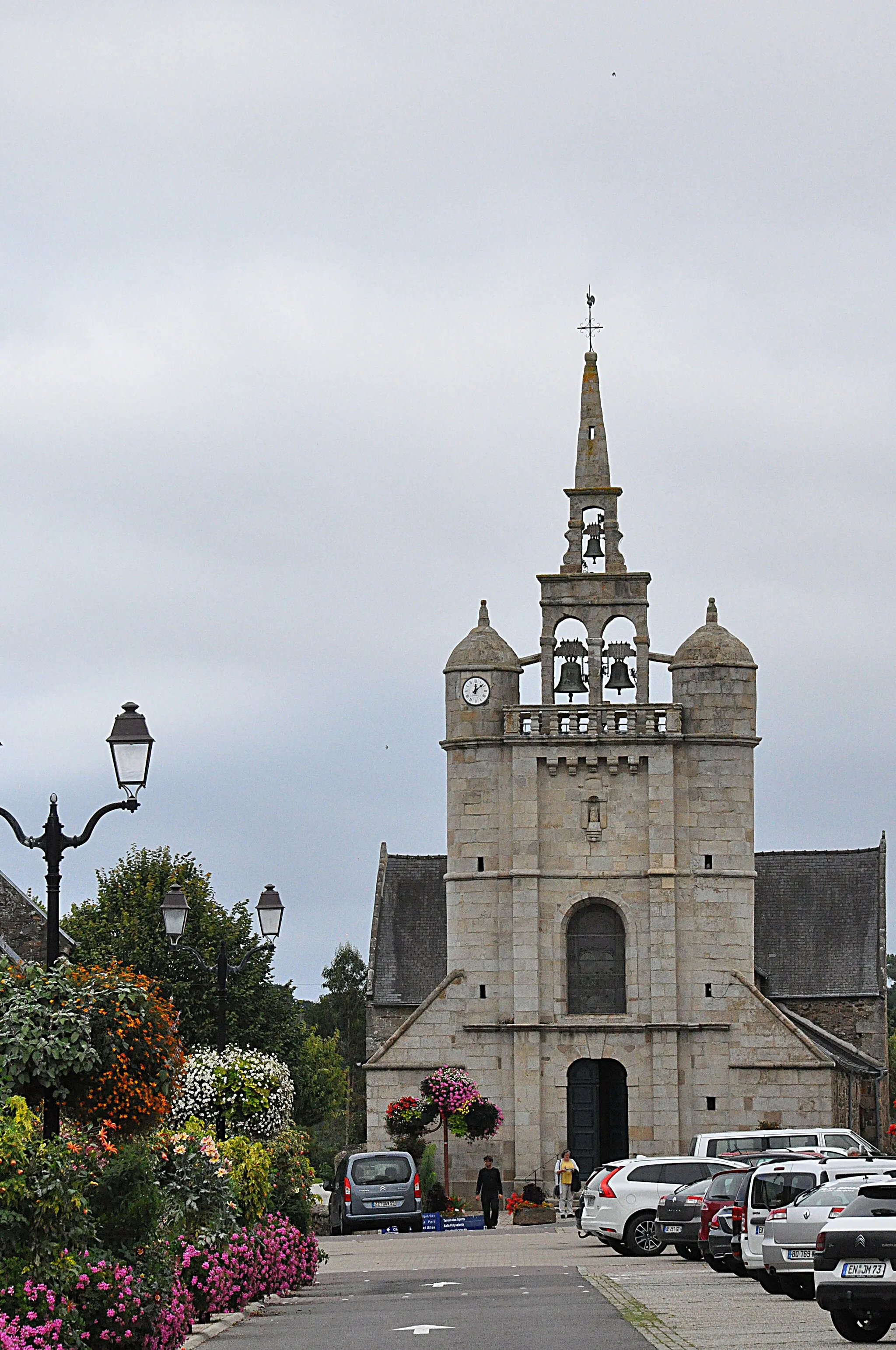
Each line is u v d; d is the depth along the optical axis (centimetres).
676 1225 5038
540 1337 2908
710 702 7706
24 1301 2344
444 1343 2856
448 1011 7638
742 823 7662
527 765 7700
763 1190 4038
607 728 7706
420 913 9262
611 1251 5475
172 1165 3388
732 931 7594
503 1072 7581
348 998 15838
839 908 9169
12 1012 2675
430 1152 7462
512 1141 7519
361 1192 6669
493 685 7788
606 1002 7644
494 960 7650
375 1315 3488
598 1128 7606
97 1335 2503
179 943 4791
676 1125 7450
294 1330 3225
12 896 8225
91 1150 2697
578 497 7981
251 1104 4644
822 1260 2825
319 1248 5669
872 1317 2855
